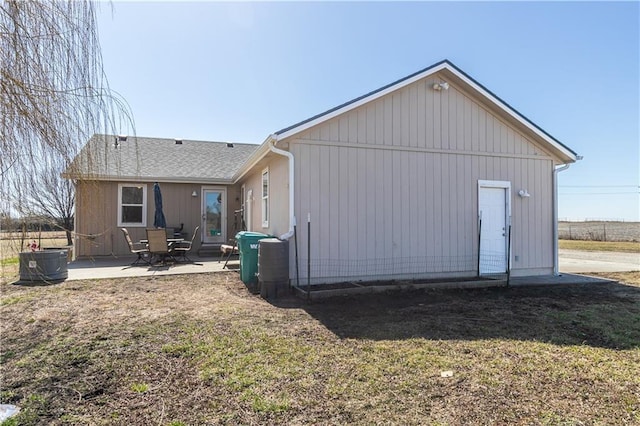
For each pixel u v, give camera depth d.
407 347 3.98
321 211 7.35
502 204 8.78
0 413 2.63
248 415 2.60
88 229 8.62
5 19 2.33
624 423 2.55
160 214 10.69
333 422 2.52
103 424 2.50
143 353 3.75
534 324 4.93
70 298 6.13
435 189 8.21
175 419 2.55
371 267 7.68
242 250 7.44
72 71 2.78
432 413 2.65
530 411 2.70
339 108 7.32
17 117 2.42
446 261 8.24
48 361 3.55
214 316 5.12
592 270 10.20
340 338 4.25
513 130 8.88
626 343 4.20
